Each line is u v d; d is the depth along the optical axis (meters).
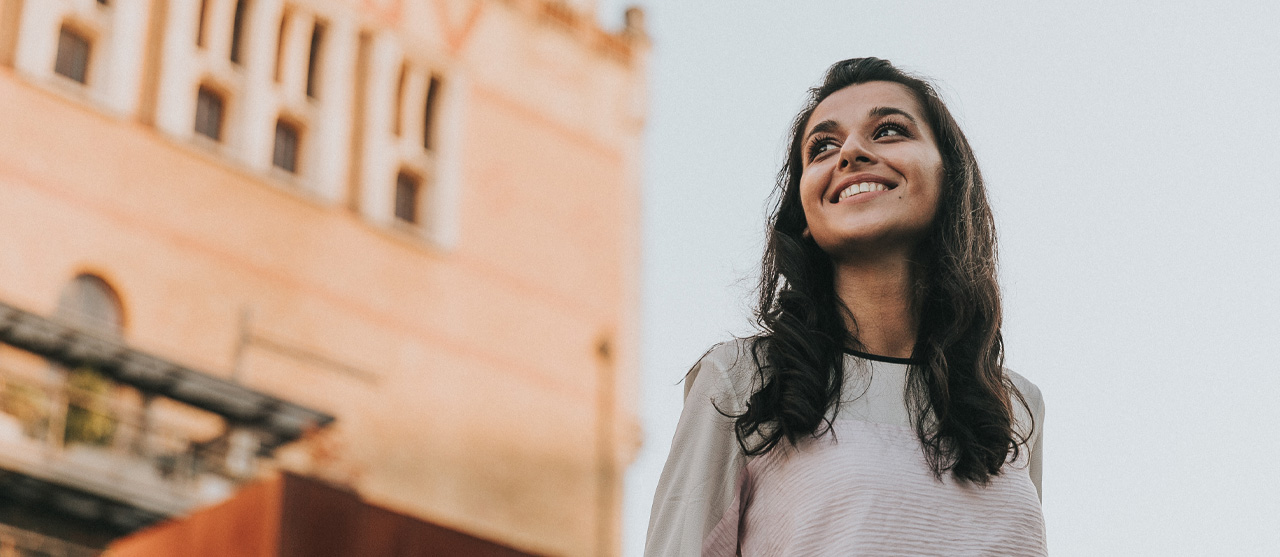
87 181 14.47
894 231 1.98
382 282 16.48
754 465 1.83
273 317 15.41
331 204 16.33
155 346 14.40
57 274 14.02
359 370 15.89
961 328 1.95
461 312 17.11
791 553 1.72
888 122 2.07
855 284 2.02
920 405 1.84
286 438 14.76
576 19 19.70
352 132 16.81
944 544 1.72
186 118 15.44
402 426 16.05
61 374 13.25
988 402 1.88
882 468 1.75
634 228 19.38
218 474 13.88
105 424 13.12
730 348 1.93
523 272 17.91
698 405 1.89
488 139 18.17
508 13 18.97
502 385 17.16
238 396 14.22
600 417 17.94
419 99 17.62
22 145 14.12
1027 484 1.84
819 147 2.11
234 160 15.65
